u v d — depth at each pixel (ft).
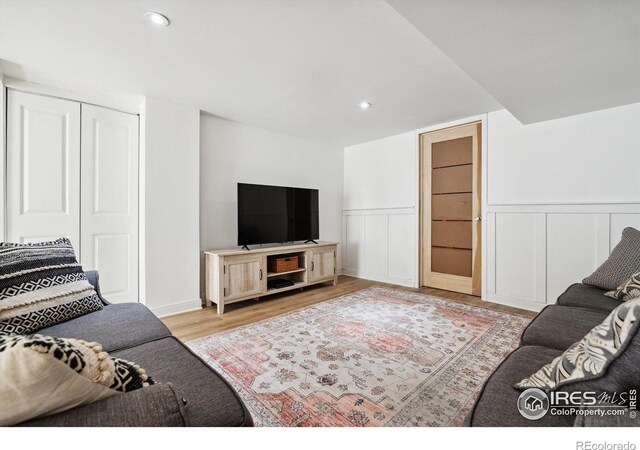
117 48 6.44
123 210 9.41
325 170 15.51
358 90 8.75
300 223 13.20
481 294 11.16
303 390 5.32
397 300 11.02
